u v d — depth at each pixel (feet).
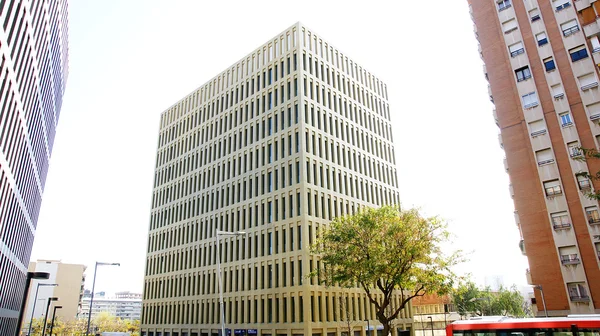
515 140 134.21
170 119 254.88
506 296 256.73
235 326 163.12
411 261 100.12
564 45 129.39
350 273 104.42
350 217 113.09
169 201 231.30
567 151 121.90
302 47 181.06
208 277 185.68
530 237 123.95
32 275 81.82
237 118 200.95
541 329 61.16
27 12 103.35
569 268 114.32
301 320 141.38
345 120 191.31
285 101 177.17
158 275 220.64
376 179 197.57
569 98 125.18
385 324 98.63
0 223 115.65
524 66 136.67
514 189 130.62
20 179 142.31
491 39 147.95
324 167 169.58
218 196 196.24
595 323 57.41
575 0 129.59
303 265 145.48
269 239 163.22
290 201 160.56
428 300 292.40
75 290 445.37
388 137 216.74
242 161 188.44
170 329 198.49
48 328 319.47
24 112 127.34
